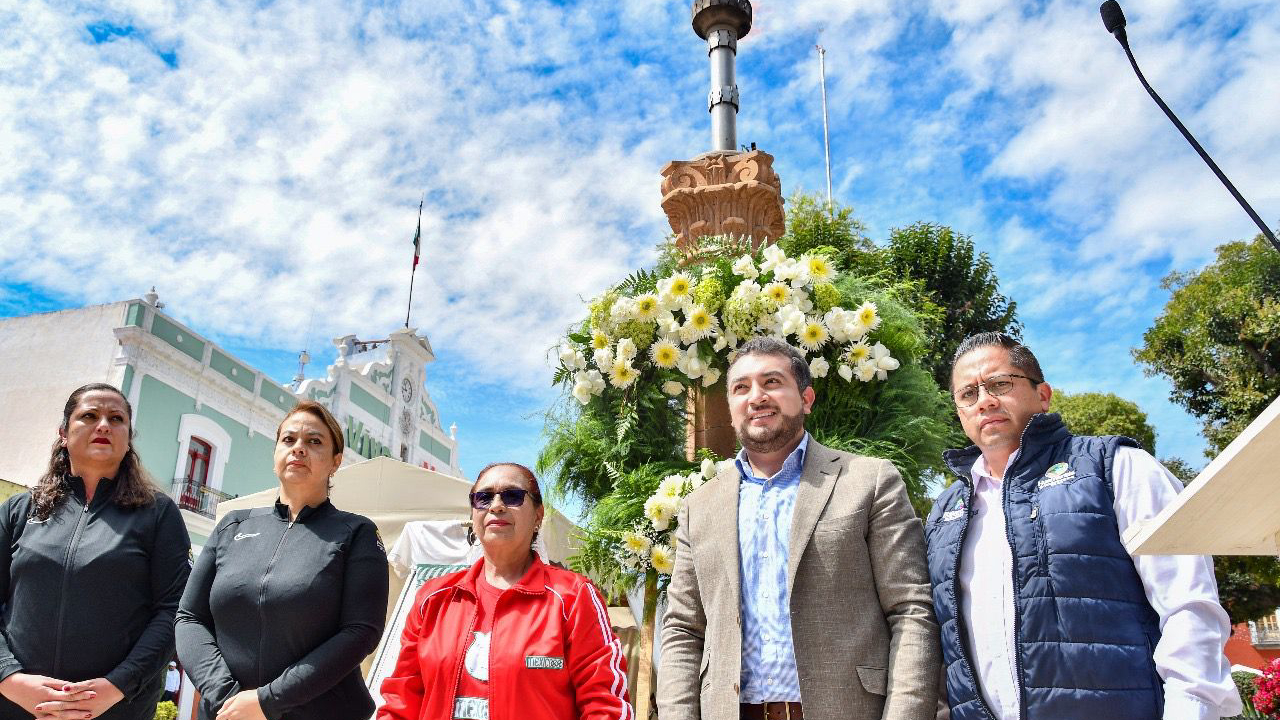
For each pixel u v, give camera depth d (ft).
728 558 8.54
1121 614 6.90
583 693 8.57
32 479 68.49
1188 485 4.66
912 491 11.90
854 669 7.75
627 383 12.83
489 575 9.47
